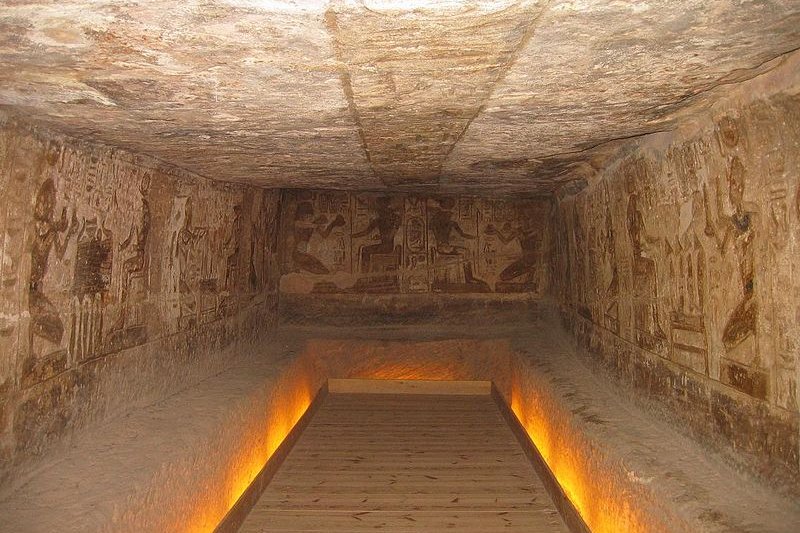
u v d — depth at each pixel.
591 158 4.02
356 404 6.28
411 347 6.73
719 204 2.63
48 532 2.11
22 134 2.40
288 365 5.40
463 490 4.11
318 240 6.97
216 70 1.93
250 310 5.76
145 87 2.08
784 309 2.17
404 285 7.00
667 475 2.68
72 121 2.48
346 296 6.97
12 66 1.85
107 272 3.14
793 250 2.11
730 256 2.56
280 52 1.78
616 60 1.95
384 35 1.67
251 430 4.18
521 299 7.00
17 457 2.44
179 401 3.85
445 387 6.71
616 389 4.27
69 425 2.83
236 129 2.82
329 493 4.05
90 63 1.83
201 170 4.09
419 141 3.32
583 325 5.27
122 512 2.37
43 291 2.59
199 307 4.45
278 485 4.18
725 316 2.62
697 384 2.92
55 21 1.52
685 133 2.86
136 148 3.15
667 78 2.17
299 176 4.71
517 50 1.83
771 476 2.29
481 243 6.99
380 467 4.53
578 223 5.36
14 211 2.38
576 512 3.46
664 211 3.29
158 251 3.75
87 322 2.96
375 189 5.89
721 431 2.68
